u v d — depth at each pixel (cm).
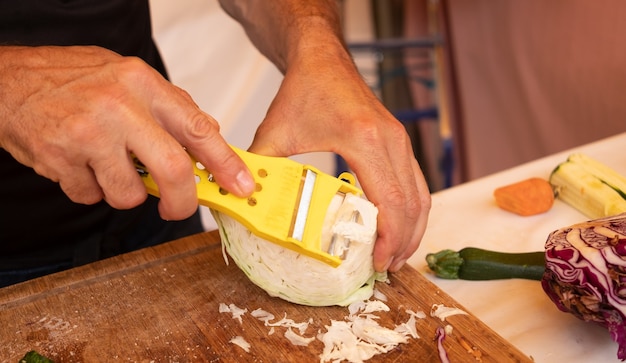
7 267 103
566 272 72
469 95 227
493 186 115
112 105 62
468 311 76
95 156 63
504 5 198
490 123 222
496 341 71
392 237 77
